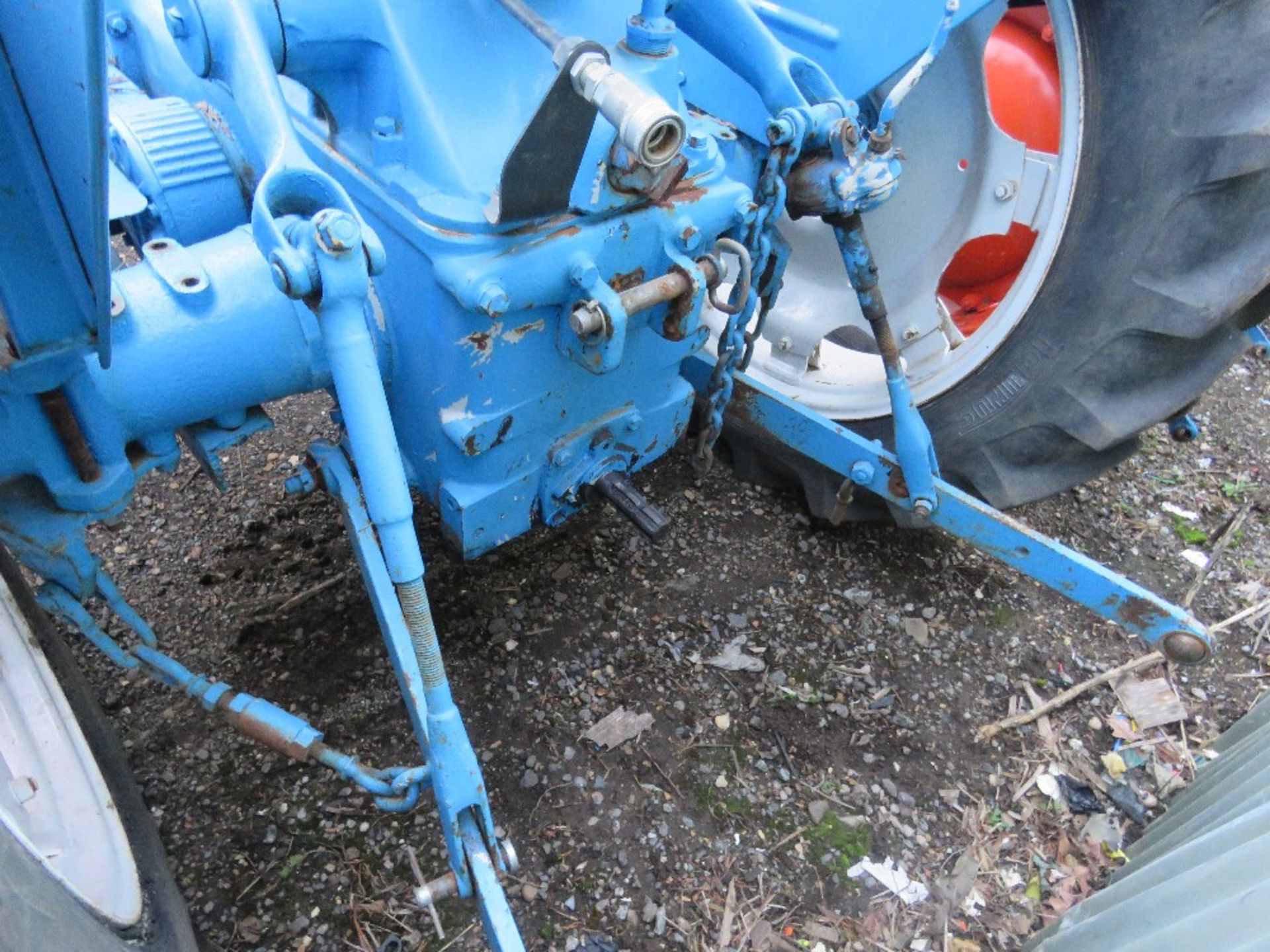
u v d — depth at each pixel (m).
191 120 1.53
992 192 1.96
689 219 1.41
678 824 1.71
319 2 1.19
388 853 1.60
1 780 1.12
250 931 1.50
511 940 1.19
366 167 1.33
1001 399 2.00
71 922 0.94
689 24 1.53
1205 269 1.67
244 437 1.39
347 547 2.08
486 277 1.20
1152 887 1.38
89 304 0.94
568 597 2.05
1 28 0.75
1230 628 2.23
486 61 1.29
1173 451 2.73
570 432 1.58
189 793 1.65
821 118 1.54
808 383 2.32
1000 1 1.75
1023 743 1.93
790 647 2.03
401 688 1.42
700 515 2.31
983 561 2.29
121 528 2.08
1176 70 1.59
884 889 1.67
